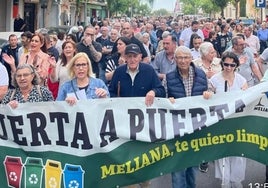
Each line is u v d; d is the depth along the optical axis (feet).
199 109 20.36
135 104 19.84
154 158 20.11
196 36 36.27
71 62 21.62
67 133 19.70
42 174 19.94
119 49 31.83
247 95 20.61
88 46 37.52
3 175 20.21
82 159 19.69
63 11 164.96
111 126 19.71
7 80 22.88
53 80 27.66
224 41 58.59
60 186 19.84
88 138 19.61
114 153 19.76
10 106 19.81
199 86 22.47
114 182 19.89
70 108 19.60
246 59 31.71
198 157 20.54
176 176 21.63
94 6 245.45
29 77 20.84
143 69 22.45
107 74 30.71
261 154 20.93
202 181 25.36
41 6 134.62
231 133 20.70
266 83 20.74
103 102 19.63
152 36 69.87
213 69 28.37
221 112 20.52
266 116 20.75
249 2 234.17
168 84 22.53
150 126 19.98
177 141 20.27
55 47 39.45
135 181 20.03
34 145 19.89
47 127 19.81
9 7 122.52
